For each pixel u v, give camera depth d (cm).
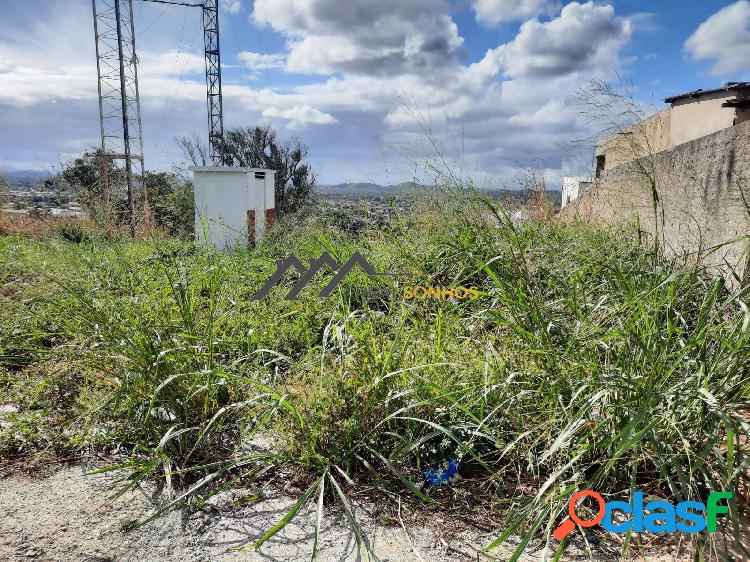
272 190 1090
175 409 261
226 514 209
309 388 266
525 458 227
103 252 455
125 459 253
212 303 316
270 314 391
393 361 257
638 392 198
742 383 203
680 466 185
